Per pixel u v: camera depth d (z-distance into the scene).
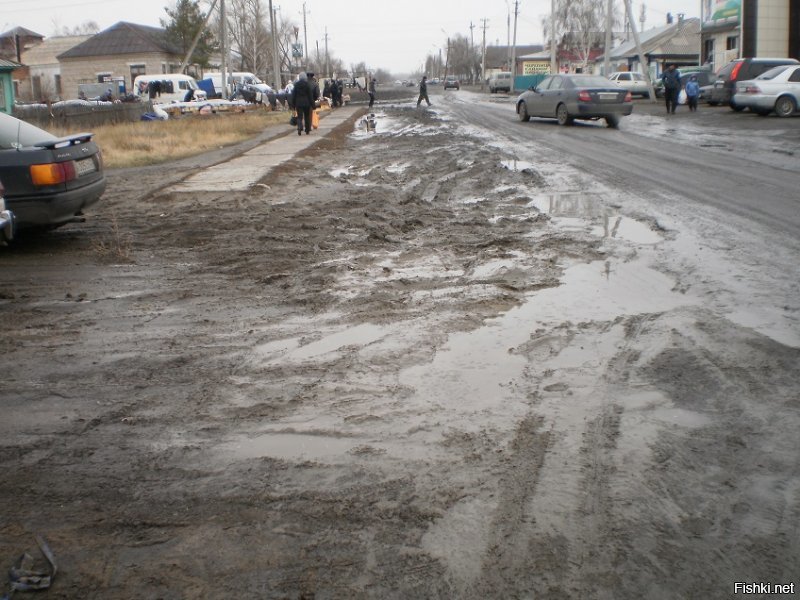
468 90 95.56
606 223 8.64
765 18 35.59
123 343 5.15
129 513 3.09
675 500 3.10
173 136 23.69
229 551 2.81
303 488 3.25
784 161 13.45
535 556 2.74
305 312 5.73
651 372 4.40
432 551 2.79
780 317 5.23
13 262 7.68
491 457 3.48
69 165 8.21
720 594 2.54
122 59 65.31
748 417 3.82
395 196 11.32
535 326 5.25
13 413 4.07
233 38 84.88
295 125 29.33
